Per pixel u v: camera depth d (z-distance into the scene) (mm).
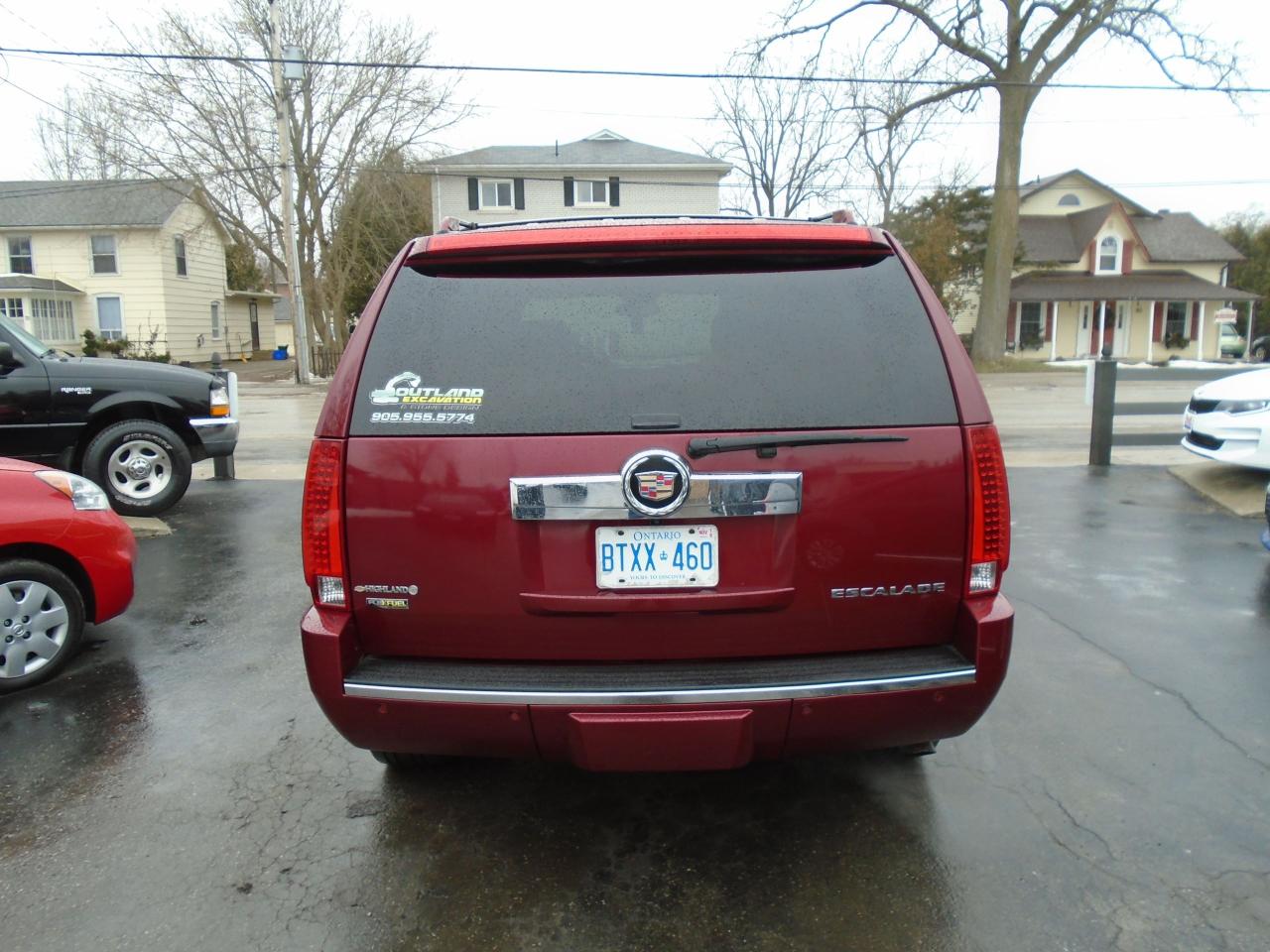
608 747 2410
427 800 3146
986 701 2504
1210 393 8133
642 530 2418
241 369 35250
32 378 7371
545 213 39625
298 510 8016
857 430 2422
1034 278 40781
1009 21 27922
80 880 2691
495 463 2416
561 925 2486
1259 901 2555
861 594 2469
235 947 2402
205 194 28781
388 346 2504
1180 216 43969
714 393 2424
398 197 29078
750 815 3041
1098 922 2475
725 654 2498
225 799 3154
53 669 4184
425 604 2484
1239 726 3641
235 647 4625
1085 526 7082
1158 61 25453
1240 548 6398
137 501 7664
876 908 2545
